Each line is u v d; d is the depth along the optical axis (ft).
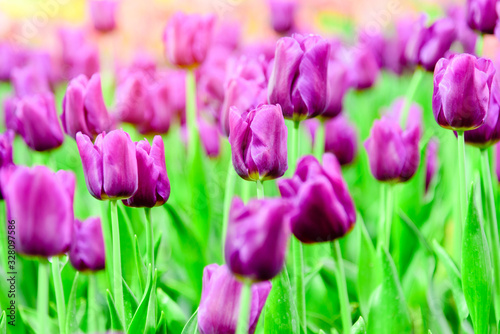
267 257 3.91
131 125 5.46
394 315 4.58
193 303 5.20
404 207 5.41
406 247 5.14
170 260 5.47
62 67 7.30
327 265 4.96
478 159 5.12
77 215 5.56
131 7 10.89
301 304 4.45
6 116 5.63
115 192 4.33
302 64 4.52
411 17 7.34
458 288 4.75
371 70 6.25
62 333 4.40
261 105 4.37
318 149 5.27
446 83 4.43
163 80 5.51
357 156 6.34
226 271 4.11
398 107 5.54
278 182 4.25
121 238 4.78
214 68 5.64
